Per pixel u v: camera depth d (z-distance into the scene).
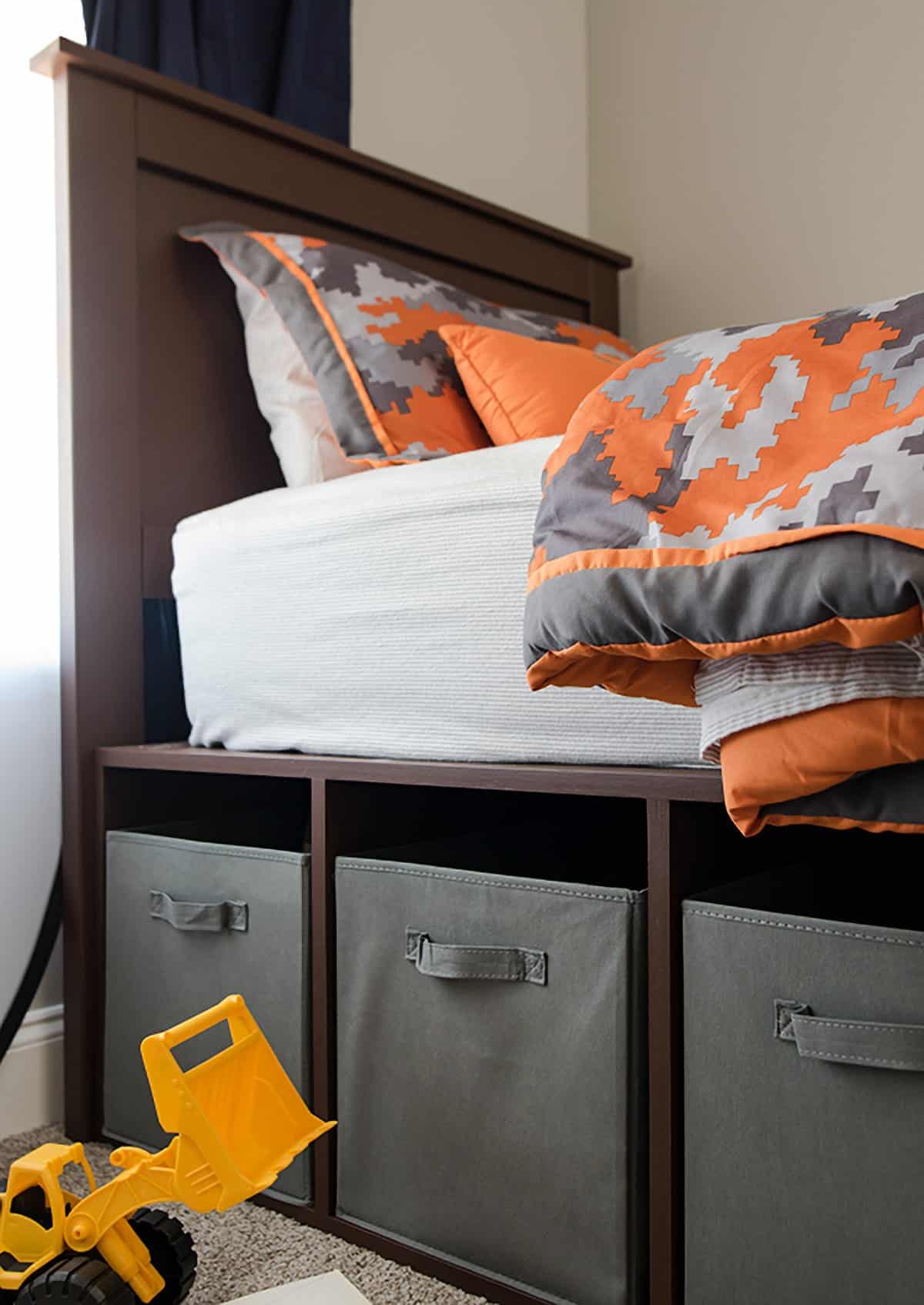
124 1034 1.51
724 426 0.93
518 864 1.48
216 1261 1.21
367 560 1.33
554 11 2.54
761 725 0.88
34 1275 1.00
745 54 2.30
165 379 1.71
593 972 1.07
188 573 1.55
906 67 2.07
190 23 1.82
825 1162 0.94
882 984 0.91
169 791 1.65
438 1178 1.18
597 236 2.56
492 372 1.56
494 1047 1.14
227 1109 1.04
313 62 1.97
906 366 0.87
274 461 1.84
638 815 1.56
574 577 0.89
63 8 1.73
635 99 2.48
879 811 0.86
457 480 1.25
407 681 1.29
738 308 2.33
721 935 0.99
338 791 1.32
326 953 1.30
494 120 2.41
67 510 1.60
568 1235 1.08
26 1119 1.61
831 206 2.18
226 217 1.79
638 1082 1.05
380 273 1.67
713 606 0.81
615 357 1.87
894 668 0.82
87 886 1.58
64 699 1.60
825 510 0.79
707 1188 1.00
